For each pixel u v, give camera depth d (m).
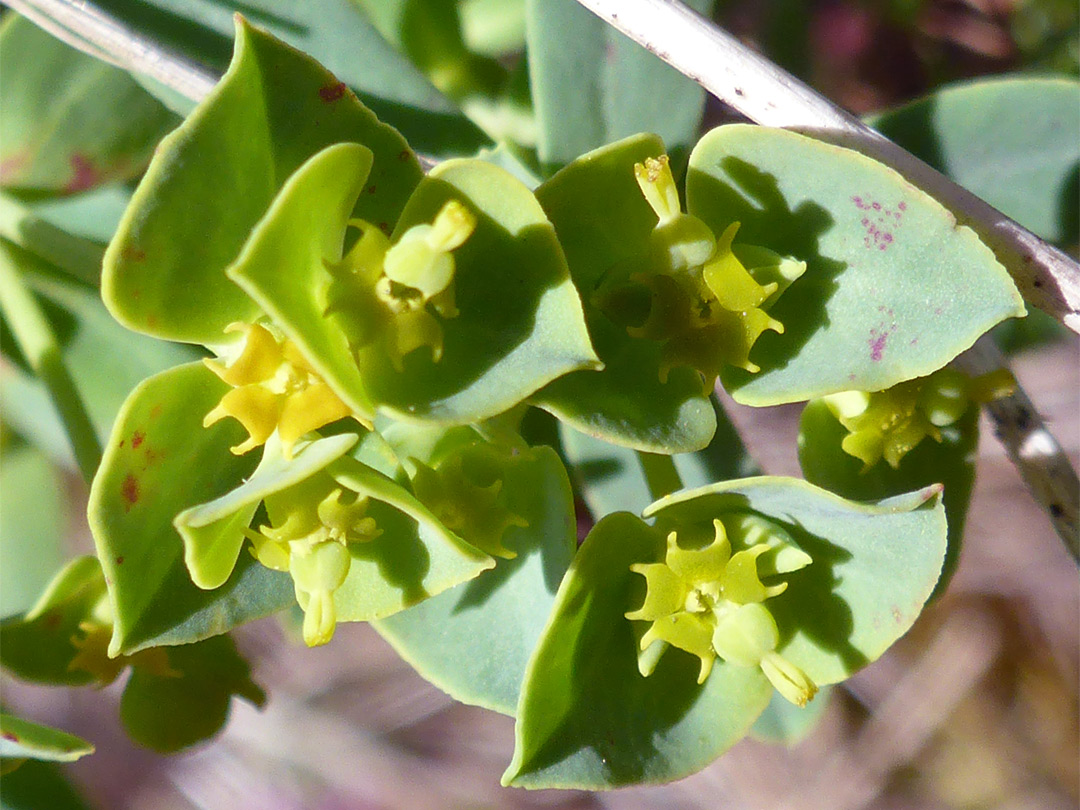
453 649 0.11
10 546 0.15
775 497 0.10
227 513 0.09
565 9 0.12
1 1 0.12
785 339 0.10
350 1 0.12
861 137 0.11
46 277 0.14
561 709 0.10
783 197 0.10
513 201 0.09
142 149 0.14
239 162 0.09
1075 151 0.12
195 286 0.09
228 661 0.12
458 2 0.13
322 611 0.09
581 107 0.12
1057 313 0.11
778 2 0.16
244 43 0.09
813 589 0.10
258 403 0.09
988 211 0.11
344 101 0.09
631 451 0.12
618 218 0.10
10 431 0.15
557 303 0.09
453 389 0.09
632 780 0.10
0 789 0.13
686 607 0.10
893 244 0.09
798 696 0.10
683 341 0.10
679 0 0.11
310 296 0.09
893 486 0.11
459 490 0.10
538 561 0.10
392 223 0.10
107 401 0.14
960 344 0.09
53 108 0.13
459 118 0.12
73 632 0.12
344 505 0.10
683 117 0.12
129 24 0.12
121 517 0.09
